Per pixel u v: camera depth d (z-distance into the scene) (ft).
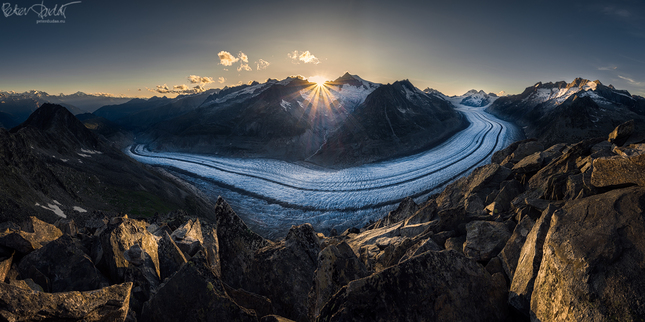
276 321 17.33
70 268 24.88
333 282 20.63
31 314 13.99
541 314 14.88
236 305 18.83
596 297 12.85
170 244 30.66
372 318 15.17
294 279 24.94
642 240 13.60
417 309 15.48
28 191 270.87
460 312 15.89
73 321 15.58
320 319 16.79
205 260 21.04
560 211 17.97
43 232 33.81
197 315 18.61
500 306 17.25
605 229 14.88
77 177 367.66
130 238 29.58
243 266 26.61
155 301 19.40
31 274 23.73
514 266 21.53
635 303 11.73
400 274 16.44
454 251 18.35
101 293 17.56
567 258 14.90
